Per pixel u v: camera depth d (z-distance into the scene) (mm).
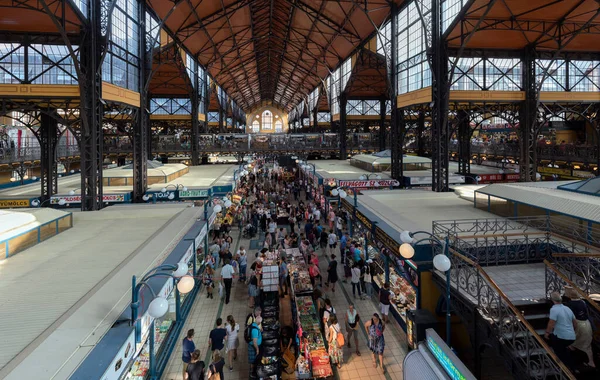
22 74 16172
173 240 11305
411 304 10602
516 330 6410
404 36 24094
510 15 18359
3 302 6844
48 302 6859
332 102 46125
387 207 15430
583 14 18328
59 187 23984
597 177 11047
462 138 26969
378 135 43688
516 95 20781
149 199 21734
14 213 10859
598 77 22141
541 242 9641
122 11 19109
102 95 16516
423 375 6348
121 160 38906
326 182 24891
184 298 12367
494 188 13695
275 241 19234
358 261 13773
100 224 13500
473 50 20641
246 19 34938
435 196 17938
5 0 14305
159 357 9078
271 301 11648
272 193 34125
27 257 9547
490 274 8875
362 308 12281
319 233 19391
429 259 9547
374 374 8859
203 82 42688
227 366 9406
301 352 8609
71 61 16422
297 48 42219
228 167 38125
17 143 36312
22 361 4973
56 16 14789
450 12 18828
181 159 45906
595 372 5746
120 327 6109
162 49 27797
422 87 21625
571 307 6191
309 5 30688
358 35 31891
